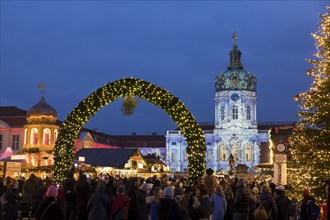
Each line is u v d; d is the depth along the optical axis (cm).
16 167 2972
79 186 1505
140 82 2747
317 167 2381
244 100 11738
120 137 12025
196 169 2711
